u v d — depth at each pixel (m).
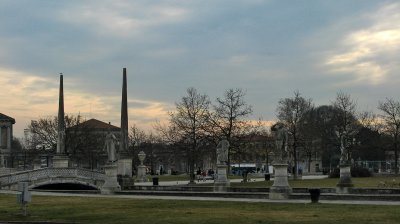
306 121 112.00
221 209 29.28
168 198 39.94
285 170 38.44
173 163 140.75
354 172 82.75
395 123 100.75
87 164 116.19
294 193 40.75
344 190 43.38
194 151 72.69
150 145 128.38
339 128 102.88
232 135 71.75
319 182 65.12
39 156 112.44
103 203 34.53
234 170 126.81
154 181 63.47
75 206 32.22
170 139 79.69
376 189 42.22
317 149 121.44
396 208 28.42
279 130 38.47
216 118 76.00
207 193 43.00
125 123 73.38
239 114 73.12
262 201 35.31
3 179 57.94
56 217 25.89
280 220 23.27
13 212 28.42
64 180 61.41
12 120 149.00
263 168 132.62
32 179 59.69
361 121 111.94
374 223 21.78
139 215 26.27
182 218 24.59
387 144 107.94
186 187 53.22
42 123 118.19
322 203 32.78
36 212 28.44
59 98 80.75
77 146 112.31
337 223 21.97
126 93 75.69
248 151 93.69
